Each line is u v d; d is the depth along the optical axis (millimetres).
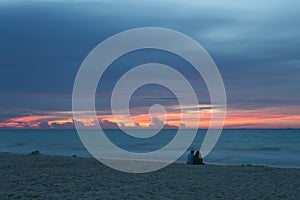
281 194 11984
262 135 100312
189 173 16812
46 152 42656
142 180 14469
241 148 50344
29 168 17500
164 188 12719
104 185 13148
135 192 11883
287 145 56281
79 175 15477
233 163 30578
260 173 17062
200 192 12102
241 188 13016
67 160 21156
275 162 31547
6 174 15438
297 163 30578
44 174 15555
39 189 12180
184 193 11867
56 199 10648
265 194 11961
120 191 12023
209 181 14492
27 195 11141
